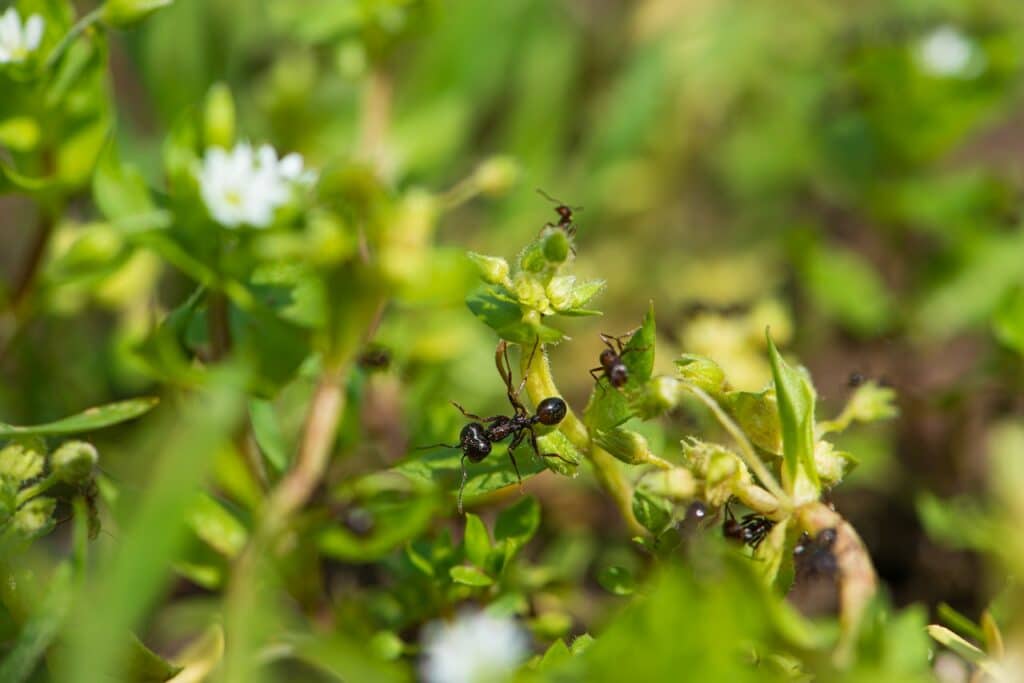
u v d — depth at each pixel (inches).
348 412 8.1
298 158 7.3
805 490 6.9
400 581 7.9
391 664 7.6
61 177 7.9
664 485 6.9
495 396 9.3
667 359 10.2
